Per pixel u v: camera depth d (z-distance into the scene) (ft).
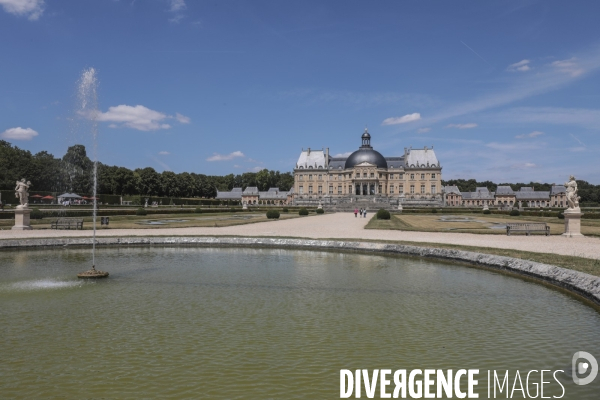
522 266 69.26
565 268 62.39
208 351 36.37
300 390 29.63
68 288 59.62
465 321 45.03
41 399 28.37
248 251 101.60
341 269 75.61
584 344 38.63
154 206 411.34
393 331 41.78
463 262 81.05
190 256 92.32
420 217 269.64
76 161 434.71
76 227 150.00
